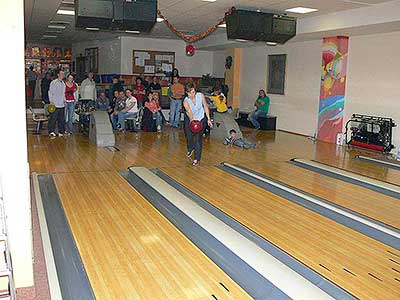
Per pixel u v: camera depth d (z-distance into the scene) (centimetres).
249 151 856
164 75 1540
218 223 433
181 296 292
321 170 702
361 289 310
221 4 800
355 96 982
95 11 688
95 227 420
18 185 286
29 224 291
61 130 964
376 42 920
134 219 445
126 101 1066
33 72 1753
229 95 1452
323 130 1047
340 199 537
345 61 1000
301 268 342
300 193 556
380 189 592
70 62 2222
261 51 1313
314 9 826
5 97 279
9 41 275
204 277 320
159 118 1091
